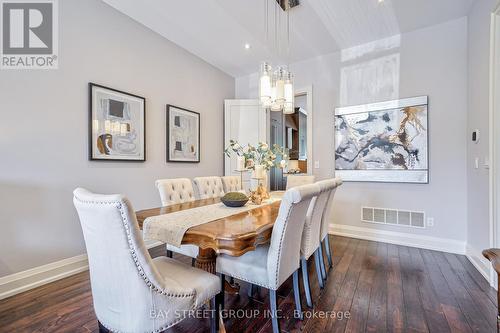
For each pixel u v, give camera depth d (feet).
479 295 6.52
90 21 8.42
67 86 7.86
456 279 7.43
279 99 8.25
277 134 19.21
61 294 6.69
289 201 4.58
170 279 4.33
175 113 11.65
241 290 7.02
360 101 11.68
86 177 8.34
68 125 7.89
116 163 9.23
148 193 10.39
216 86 14.40
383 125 11.10
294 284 5.64
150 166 10.52
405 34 10.62
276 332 4.88
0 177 6.61
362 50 11.64
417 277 7.57
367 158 11.48
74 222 8.04
